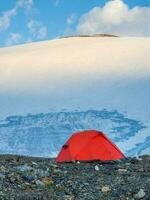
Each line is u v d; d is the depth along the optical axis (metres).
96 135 15.66
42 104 53.69
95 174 11.67
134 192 9.66
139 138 36.31
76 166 12.96
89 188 10.09
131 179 10.98
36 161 14.48
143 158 15.64
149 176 11.41
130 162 14.20
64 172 11.70
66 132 38.84
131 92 56.19
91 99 54.75
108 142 15.80
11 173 10.76
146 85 58.41
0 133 38.75
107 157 15.44
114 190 9.89
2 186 9.75
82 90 60.41
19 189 9.72
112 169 12.58
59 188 10.09
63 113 46.81
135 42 81.88
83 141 15.51
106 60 72.38
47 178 10.78
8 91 62.94
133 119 42.94
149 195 9.37
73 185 10.31
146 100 51.91
